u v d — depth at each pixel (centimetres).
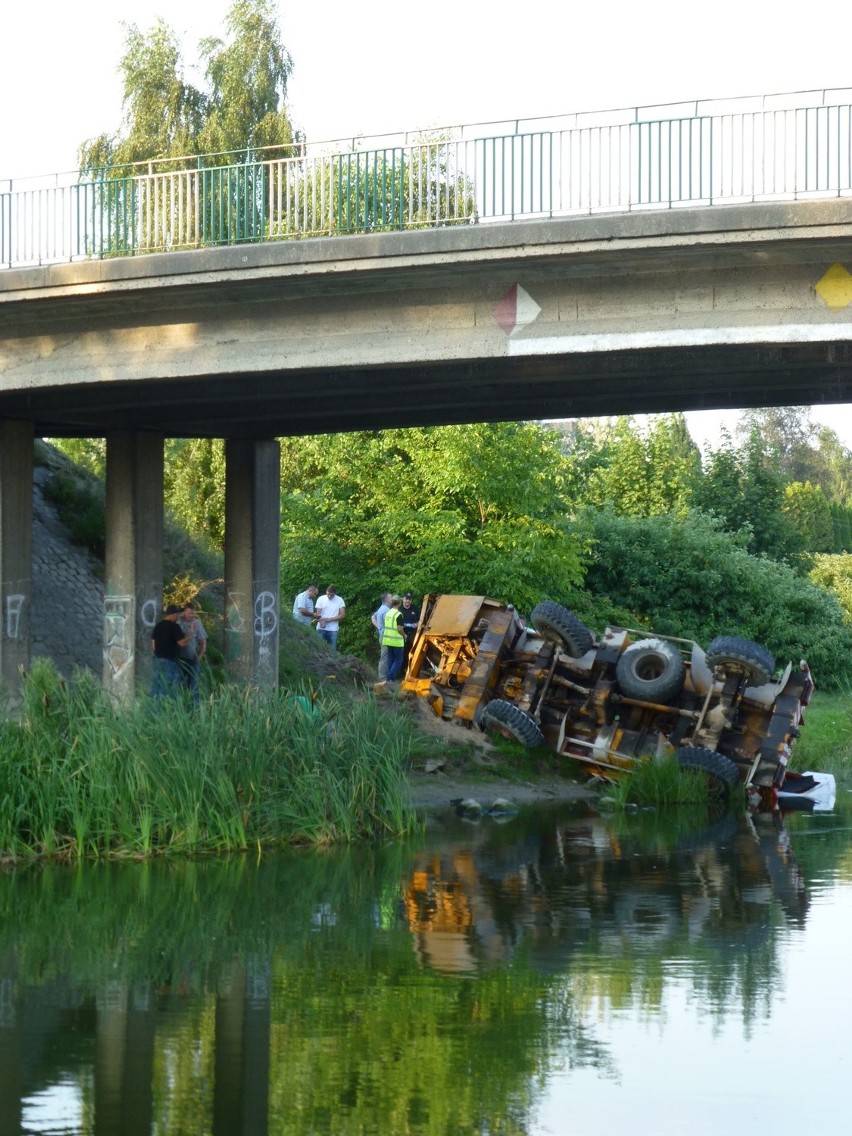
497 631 2508
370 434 3888
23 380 2300
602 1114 779
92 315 2230
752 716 2348
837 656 4325
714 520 4578
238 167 2100
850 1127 759
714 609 4338
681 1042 913
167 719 1720
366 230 1998
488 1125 761
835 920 1291
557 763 2433
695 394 2369
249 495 2805
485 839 1828
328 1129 755
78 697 1727
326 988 1046
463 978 1077
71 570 2967
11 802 1631
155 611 2647
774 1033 934
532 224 1850
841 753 2956
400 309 2028
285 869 1573
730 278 1852
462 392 2362
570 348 1933
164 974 1093
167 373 2184
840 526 8594
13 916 1310
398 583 3638
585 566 4350
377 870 1568
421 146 1964
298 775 1805
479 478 3653
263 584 2822
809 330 1817
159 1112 781
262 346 2119
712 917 1305
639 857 1670
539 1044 906
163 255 2066
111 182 2159
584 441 5494
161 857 1655
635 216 1800
